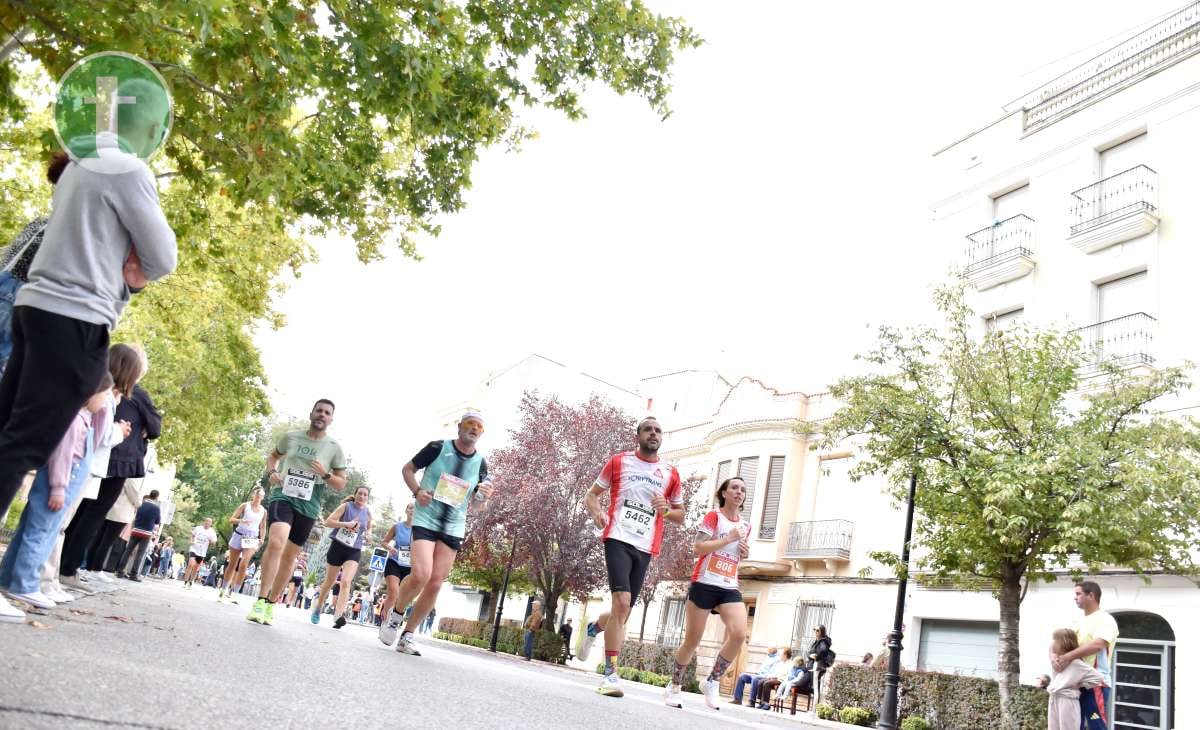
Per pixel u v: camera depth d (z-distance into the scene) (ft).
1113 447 44.21
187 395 77.66
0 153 47.03
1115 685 51.75
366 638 28.45
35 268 9.63
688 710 23.17
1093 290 62.39
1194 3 63.52
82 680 7.12
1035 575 44.86
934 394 48.26
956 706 47.03
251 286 50.08
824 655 56.80
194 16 17.20
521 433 76.28
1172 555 48.55
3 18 21.81
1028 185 70.49
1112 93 64.85
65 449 13.24
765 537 81.10
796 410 83.35
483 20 27.30
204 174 28.02
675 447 102.01
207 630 16.34
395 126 28.58
